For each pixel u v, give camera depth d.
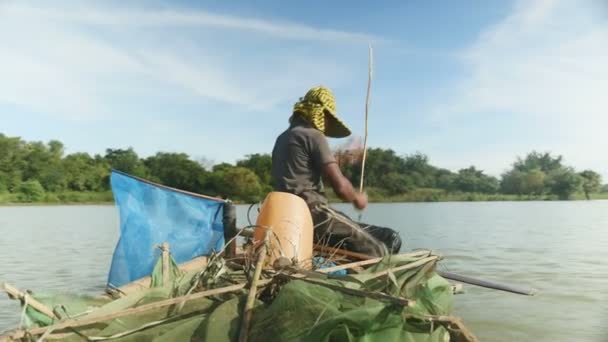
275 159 4.16
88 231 16.72
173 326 2.56
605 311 5.36
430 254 3.48
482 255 9.47
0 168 57.81
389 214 24.56
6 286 2.55
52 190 59.19
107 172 61.12
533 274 7.51
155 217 4.54
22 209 42.38
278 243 3.30
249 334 2.43
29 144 62.50
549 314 5.30
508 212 28.27
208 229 4.72
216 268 3.06
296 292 2.49
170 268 3.55
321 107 4.17
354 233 4.08
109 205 54.22
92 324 2.50
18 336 2.29
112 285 4.29
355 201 4.10
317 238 4.12
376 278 2.88
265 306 2.63
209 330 2.44
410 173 51.59
